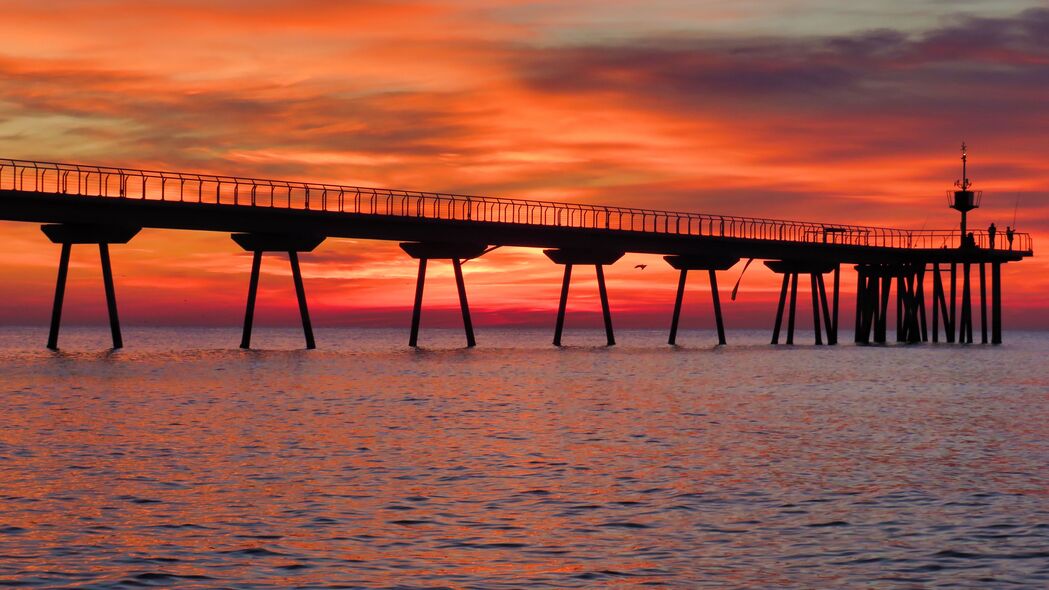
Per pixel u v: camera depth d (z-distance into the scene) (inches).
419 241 4461.1
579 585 861.2
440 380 2989.7
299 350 4955.7
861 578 883.4
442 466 1376.7
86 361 3826.3
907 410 2177.7
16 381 2817.4
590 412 2087.8
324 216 3996.1
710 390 2689.5
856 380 3095.5
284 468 1354.6
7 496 1160.2
